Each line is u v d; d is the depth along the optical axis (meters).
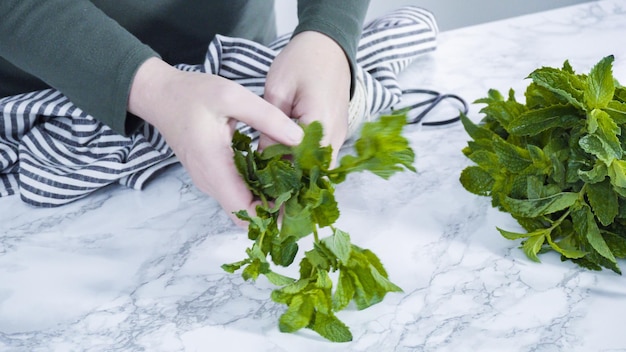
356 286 0.69
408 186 0.84
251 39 1.06
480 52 1.05
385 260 0.75
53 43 0.79
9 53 0.82
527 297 0.70
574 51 1.02
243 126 0.89
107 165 0.86
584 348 0.65
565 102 0.76
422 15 1.04
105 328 0.71
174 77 0.77
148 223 0.83
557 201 0.72
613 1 1.12
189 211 0.84
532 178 0.73
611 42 1.02
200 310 0.72
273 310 0.71
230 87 0.74
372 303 0.69
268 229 0.71
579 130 0.74
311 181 0.70
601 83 0.71
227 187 0.75
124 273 0.76
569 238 0.74
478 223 0.78
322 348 0.67
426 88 0.99
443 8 1.63
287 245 0.70
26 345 0.70
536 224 0.75
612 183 0.71
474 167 0.79
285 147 0.74
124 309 0.72
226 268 0.69
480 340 0.67
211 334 0.69
